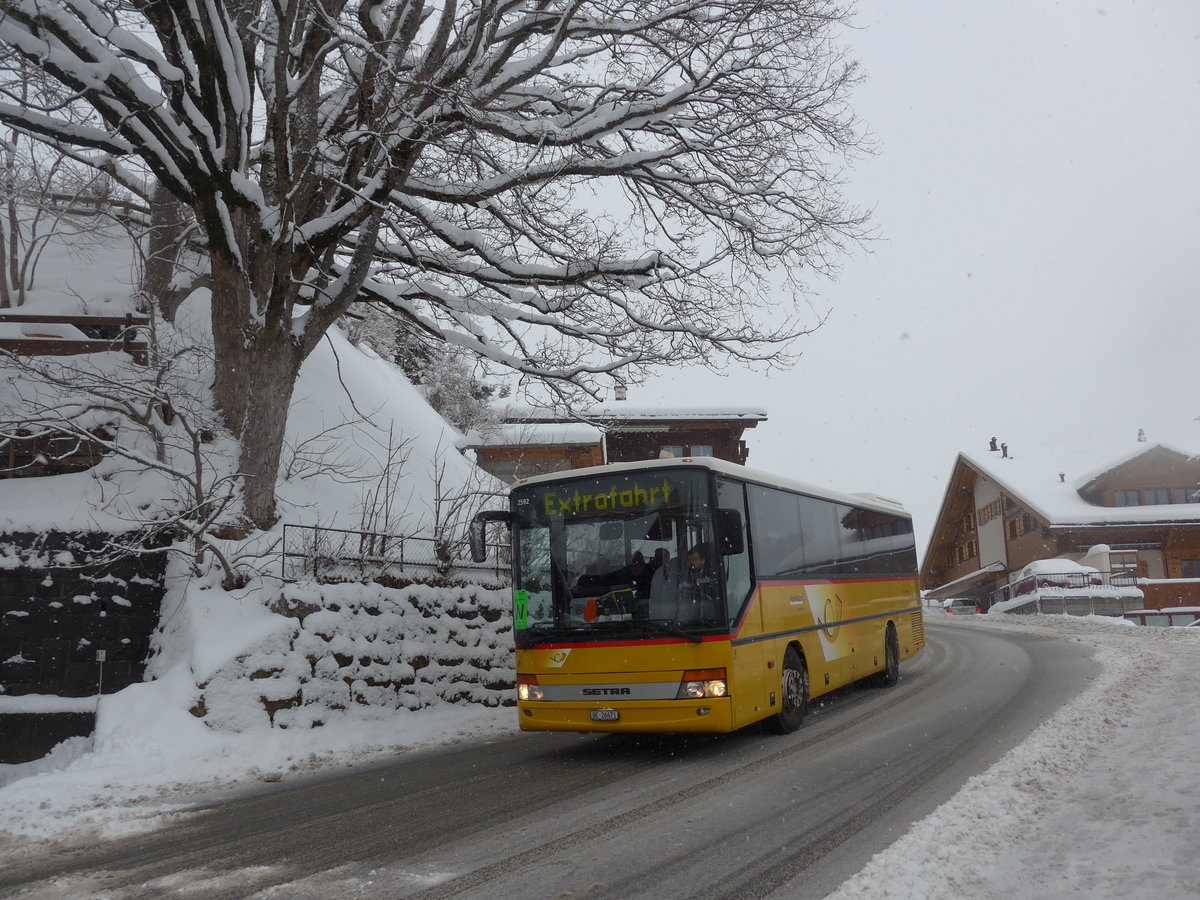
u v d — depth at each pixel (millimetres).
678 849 5500
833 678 11867
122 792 8250
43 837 6625
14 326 15164
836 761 8250
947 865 4785
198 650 10891
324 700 11406
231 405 14664
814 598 11516
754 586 9586
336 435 18062
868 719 10969
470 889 4840
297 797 7918
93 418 13992
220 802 7855
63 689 11984
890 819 5969
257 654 11031
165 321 17422
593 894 4691
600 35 13500
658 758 9117
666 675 8648
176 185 13516
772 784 7375
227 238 13859
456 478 19578
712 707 8500
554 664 9164
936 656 20094
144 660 12305
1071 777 6695
